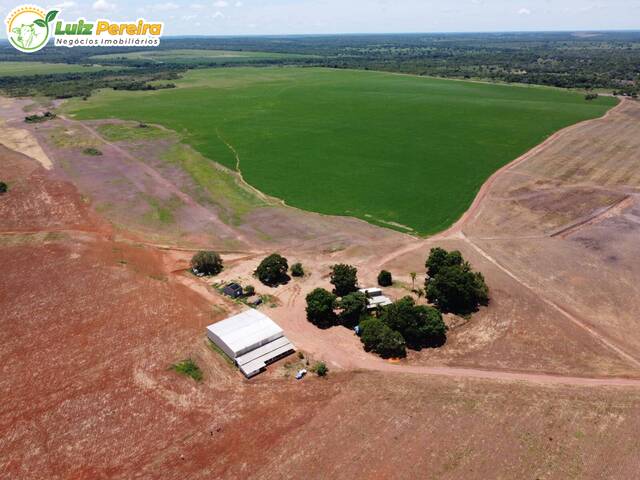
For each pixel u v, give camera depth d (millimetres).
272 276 65875
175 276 67875
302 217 86312
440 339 54344
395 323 53281
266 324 54031
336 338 54750
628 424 41562
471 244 75938
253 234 80375
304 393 45875
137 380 47469
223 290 64062
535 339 54062
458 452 38938
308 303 57250
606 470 37250
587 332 55219
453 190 97812
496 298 61531
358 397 45156
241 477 37156
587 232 78938
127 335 54375
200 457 39031
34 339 53438
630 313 58625
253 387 46812
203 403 44781
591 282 65000
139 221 85125
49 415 43250
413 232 80500
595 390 45875
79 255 72375
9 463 38625
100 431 41656
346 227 82250
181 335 54500
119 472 37812
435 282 60312
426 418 42375
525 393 45375
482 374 48594
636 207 87562
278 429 41594
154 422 42562
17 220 84500
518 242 76375
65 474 37688
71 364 49656
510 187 98188
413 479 36656
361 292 58500
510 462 38000
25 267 68688
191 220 85688
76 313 58250
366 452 39062
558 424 41594
